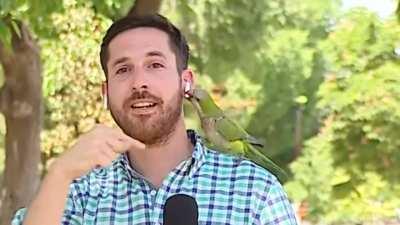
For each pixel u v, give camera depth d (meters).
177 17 16.20
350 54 9.66
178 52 2.56
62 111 12.44
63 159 2.30
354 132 9.66
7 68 7.83
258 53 18.03
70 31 11.30
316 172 12.26
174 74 2.54
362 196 9.73
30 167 8.12
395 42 9.56
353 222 11.35
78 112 12.41
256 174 2.57
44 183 2.30
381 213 9.73
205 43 17.05
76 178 2.36
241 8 17.23
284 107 19.91
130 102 2.49
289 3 18.69
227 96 18.98
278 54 18.72
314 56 19.20
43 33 7.60
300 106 20.28
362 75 9.57
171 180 2.57
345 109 9.60
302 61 19.09
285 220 2.53
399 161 9.50
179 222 2.46
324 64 19.44
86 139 2.31
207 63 17.34
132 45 2.53
